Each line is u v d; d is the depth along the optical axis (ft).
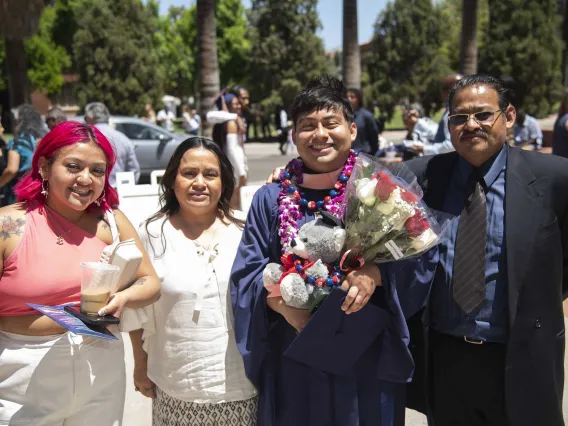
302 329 7.30
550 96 76.64
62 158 7.25
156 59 95.04
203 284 8.22
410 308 8.14
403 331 7.59
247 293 7.84
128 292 7.56
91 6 90.38
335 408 7.79
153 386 9.06
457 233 8.22
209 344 8.16
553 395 7.95
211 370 8.14
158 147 43.04
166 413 8.46
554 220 7.84
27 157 19.99
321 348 7.42
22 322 7.30
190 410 8.26
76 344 7.39
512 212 7.82
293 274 7.24
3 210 7.54
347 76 45.80
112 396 7.83
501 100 8.07
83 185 7.29
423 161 9.05
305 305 7.25
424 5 96.94
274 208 8.08
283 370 8.05
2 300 7.27
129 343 15.81
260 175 51.24
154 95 92.07
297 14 94.58
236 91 22.68
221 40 120.26
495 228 7.99
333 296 7.06
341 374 7.69
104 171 7.60
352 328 7.38
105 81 87.92
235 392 8.25
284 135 71.20
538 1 76.02
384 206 7.02
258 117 96.17
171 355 8.25
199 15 30.68
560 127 23.95
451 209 8.45
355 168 7.56
